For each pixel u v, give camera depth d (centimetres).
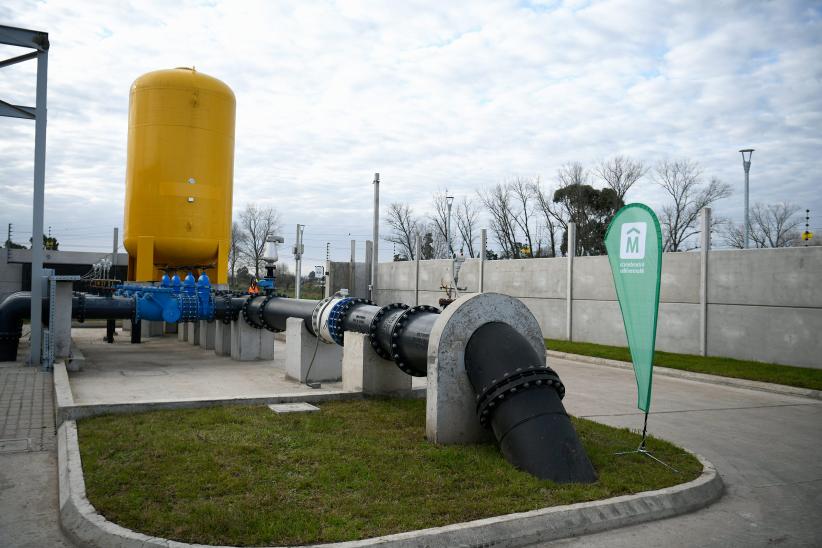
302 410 863
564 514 516
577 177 4716
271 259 1493
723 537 520
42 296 1283
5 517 522
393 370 988
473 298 747
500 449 683
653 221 680
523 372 668
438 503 526
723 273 1680
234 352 1502
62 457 640
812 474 714
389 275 3231
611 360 1694
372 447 688
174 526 461
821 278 1462
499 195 5016
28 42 1198
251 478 574
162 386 1121
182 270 1802
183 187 1670
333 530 461
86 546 455
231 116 1773
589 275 2081
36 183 1219
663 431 913
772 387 1302
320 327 1108
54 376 1062
